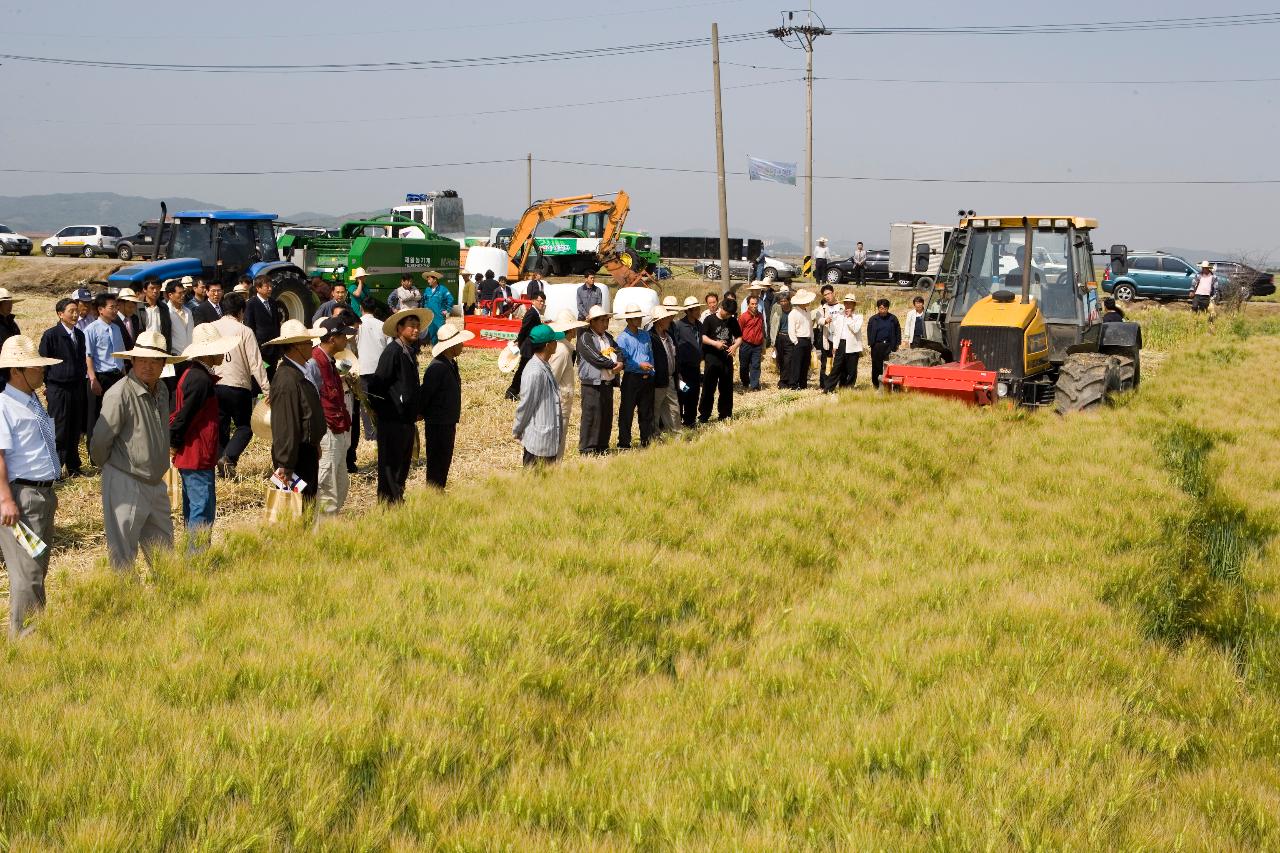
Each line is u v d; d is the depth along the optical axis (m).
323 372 9.09
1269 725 5.48
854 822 4.15
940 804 4.32
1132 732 5.29
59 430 11.54
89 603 6.50
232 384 11.35
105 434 7.26
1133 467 11.02
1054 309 14.86
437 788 4.45
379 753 4.74
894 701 5.43
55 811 4.10
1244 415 14.91
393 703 5.13
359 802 4.41
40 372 7.02
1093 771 4.68
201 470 8.27
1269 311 39.88
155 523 7.61
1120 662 6.06
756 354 19.81
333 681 5.34
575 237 46.84
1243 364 21.80
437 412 10.15
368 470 12.58
